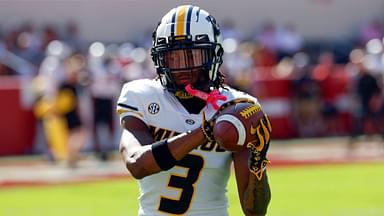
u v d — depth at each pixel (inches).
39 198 1298.0
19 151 1934.1
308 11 2623.0
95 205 1216.8
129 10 2406.5
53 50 1897.1
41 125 1865.2
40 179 1524.4
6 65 2058.3
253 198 467.2
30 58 2105.1
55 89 1710.1
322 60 2370.8
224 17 2516.0
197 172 478.9
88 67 1856.5
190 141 433.4
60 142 1723.7
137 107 481.4
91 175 1566.2
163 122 481.1
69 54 1835.6
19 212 1170.0
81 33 2356.1
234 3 2522.1
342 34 2662.4
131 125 477.4
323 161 1766.7
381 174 1558.8
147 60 1862.7
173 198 480.1
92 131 1899.6
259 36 2466.8
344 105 2276.1
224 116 427.8
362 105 2016.5
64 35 2304.4
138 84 489.7
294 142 2166.6
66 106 1689.2
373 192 1333.7
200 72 480.7
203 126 431.8
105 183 1453.0
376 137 2080.5
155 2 2436.0
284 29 2504.9
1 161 1830.7
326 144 2111.2
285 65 2265.0
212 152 478.6
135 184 1434.5
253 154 439.8
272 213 1149.1
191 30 471.5
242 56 2057.1
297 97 2234.3
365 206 1197.7
